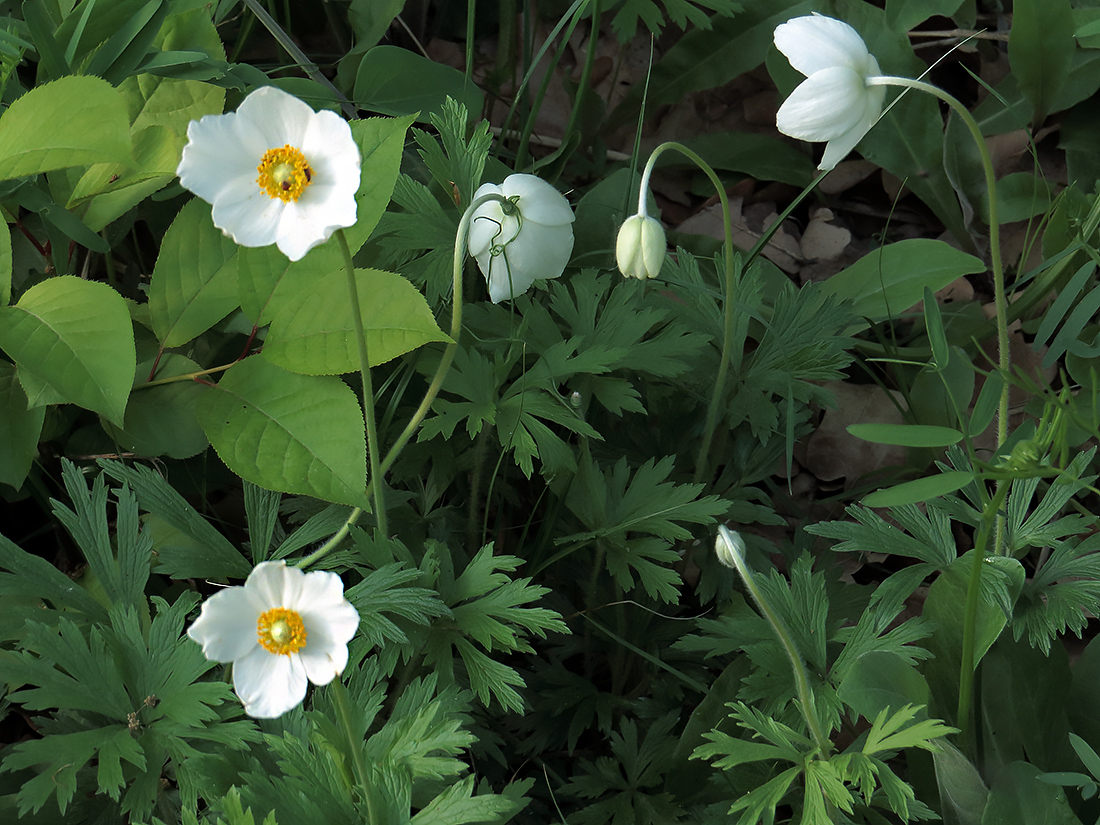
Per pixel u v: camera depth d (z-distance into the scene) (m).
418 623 0.98
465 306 1.09
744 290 1.16
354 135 1.01
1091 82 1.55
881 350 1.38
